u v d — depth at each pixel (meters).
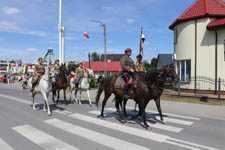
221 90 12.69
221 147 4.20
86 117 7.10
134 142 4.46
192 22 14.23
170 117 7.19
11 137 4.81
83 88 10.14
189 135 5.03
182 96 11.95
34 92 8.55
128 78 6.04
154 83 5.72
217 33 12.92
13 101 11.48
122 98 6.98
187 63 14.94
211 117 7.26
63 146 4.20
